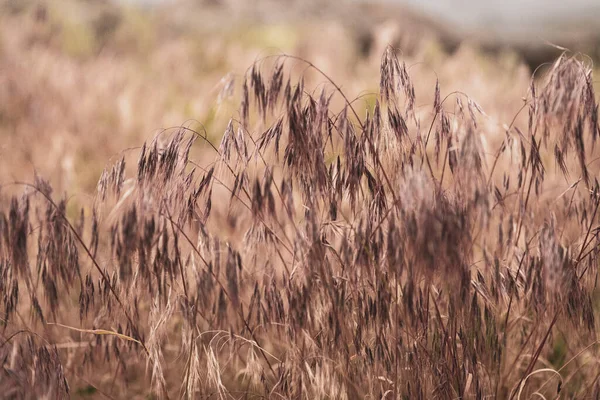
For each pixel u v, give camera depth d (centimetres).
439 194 131
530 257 138
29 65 314
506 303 141
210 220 155
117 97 280
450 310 137
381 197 135
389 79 134
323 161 134
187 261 140
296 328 137
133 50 465
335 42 436
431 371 138
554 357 150
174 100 297
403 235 132
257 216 135
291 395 140
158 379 139
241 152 135
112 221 142
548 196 152
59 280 148
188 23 580
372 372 139
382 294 136
